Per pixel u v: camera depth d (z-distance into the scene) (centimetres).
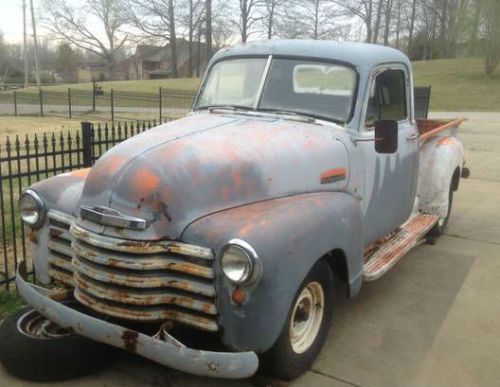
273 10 5291
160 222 302
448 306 485
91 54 7862
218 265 293
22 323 367
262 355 331
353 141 409
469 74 4150
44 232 368
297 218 320
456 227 732
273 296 293
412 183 521
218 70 459
